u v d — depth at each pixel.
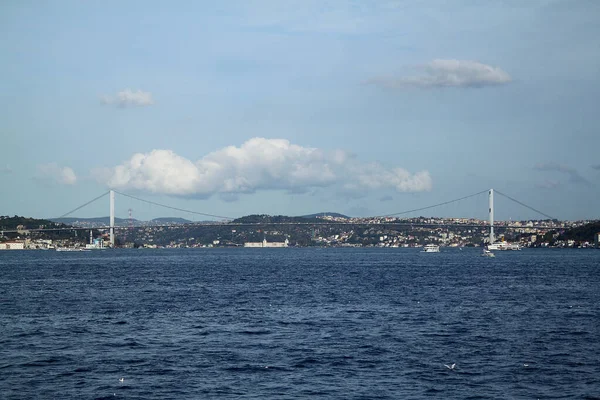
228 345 63.12
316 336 68.25
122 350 60.72
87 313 87.94
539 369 53.56
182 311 90.06
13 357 57.69
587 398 45.75
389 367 54.00
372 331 71.50
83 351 60.31
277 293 119.19
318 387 48.09
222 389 47.56
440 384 48.94
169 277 173.12
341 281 154.00
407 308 93.19
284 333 70.25
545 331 71.56
